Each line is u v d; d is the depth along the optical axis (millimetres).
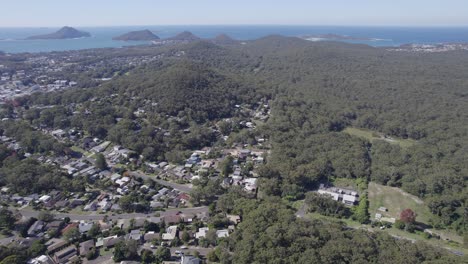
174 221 123062
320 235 107062
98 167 165875
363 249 100312
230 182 156375
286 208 129250
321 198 137875
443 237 124000
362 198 148875
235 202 131125
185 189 150875
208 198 140625
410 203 146875
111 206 135500
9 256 99375
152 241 111500
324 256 95062
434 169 164125
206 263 101688
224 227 119500
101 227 121062
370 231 124062
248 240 101500
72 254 106062
